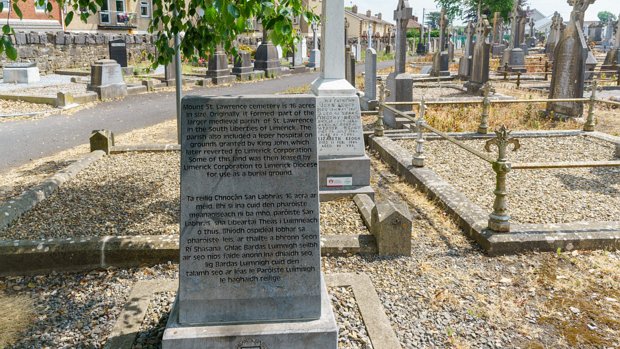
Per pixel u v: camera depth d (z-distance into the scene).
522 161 8.27
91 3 4.85
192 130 2.87
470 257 4.68
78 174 7.22
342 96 6.29
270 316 2.94
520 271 4.40
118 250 4.39
